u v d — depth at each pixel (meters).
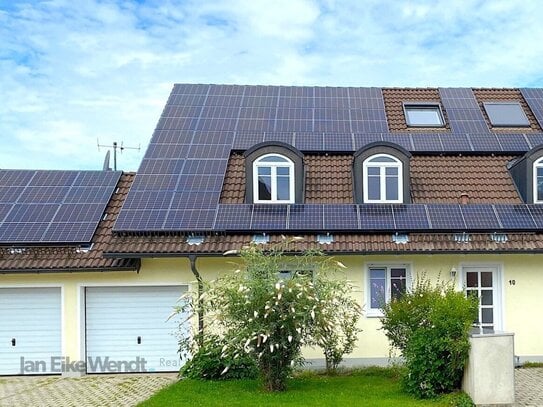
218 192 14.95
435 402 9.69
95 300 14.20
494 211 14.40
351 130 17.39
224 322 10.81
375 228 13.80
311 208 14.52
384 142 14.97
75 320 13.89
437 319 10.35
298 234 13.91
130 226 13.80
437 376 10.06
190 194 14.88
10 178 16.75
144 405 9.83
